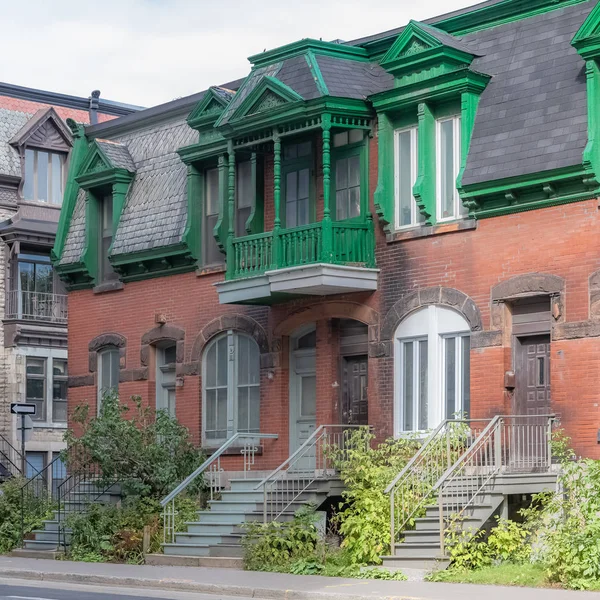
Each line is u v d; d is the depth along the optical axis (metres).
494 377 25.77
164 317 33.56
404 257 27.78
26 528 32.06
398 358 27.88
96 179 35.59
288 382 30.66
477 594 19.84
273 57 29.94
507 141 25.77
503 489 23.98
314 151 29.86
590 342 24.17
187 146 32.59
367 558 23.95
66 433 31.81
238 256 30.00
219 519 27.67
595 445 23.88
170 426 30.66
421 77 27.20
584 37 24.27
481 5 27.53
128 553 27.84
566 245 24.75
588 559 20.84
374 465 26.16
